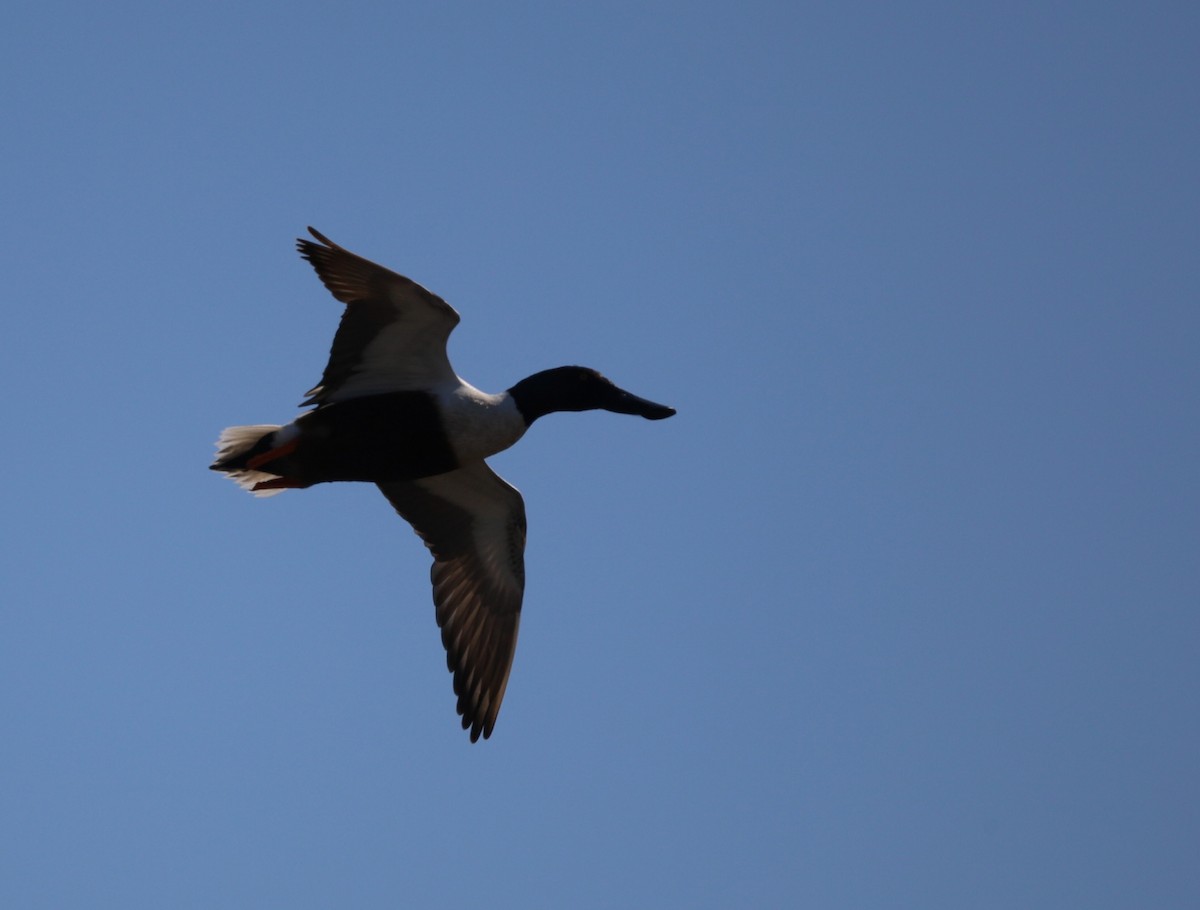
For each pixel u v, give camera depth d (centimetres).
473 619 1619
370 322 1377
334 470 1455
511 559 1617
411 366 1423
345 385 1420
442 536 1609
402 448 1434
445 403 1426
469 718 1586
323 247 1330
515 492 1576
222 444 1459
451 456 1452
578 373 1511
